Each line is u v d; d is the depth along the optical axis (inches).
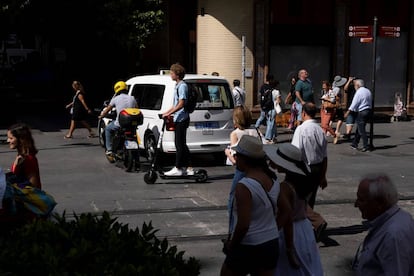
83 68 1256.8
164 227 393.7
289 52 967.6
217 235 378.3
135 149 568.1
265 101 754.8
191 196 475.2
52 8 1007.6
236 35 936.9
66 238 183.2
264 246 218.2
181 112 513.7
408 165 613.9
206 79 602.9
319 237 350.6
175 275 170.2
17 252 170.2
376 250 171.0
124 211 429.7
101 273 162.4
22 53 1567.4
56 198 466.3
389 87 1020.5
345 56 987.9
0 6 935.0
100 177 547.5
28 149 297.6
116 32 995.3
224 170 587.2
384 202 172.2
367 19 995.9
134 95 651.5
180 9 1093.8
